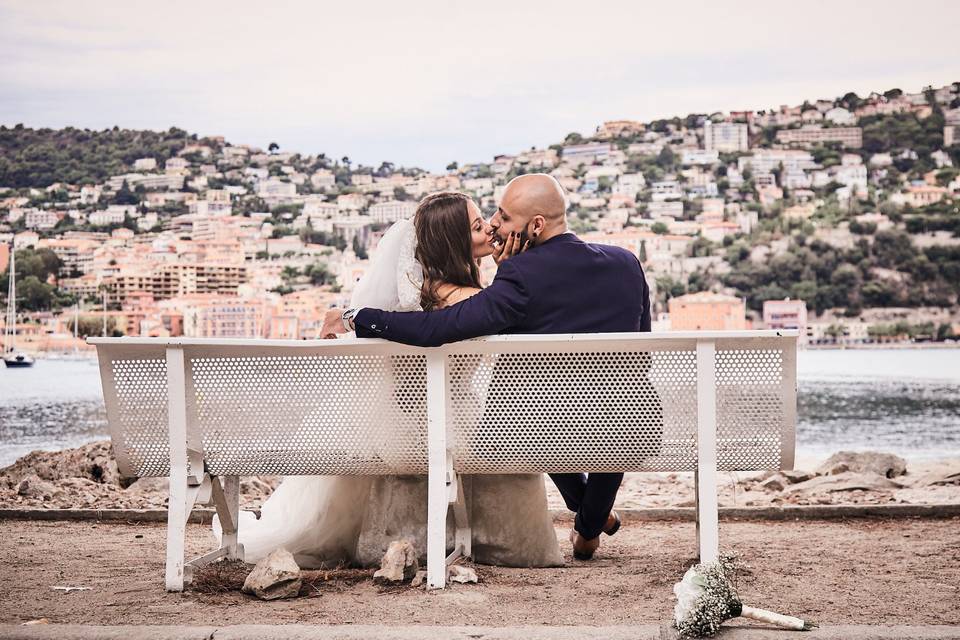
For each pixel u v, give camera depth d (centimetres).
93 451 632
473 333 259
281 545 305
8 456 2284
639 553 349
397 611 235
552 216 290
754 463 264
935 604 242
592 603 243
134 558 326
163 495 547
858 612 234
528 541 299
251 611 236
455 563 290
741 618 223
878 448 2952
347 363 269
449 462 267
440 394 262
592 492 310
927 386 8375
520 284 271
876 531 397
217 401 271
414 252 297
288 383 271
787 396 259
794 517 445
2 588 268
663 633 205
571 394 264
